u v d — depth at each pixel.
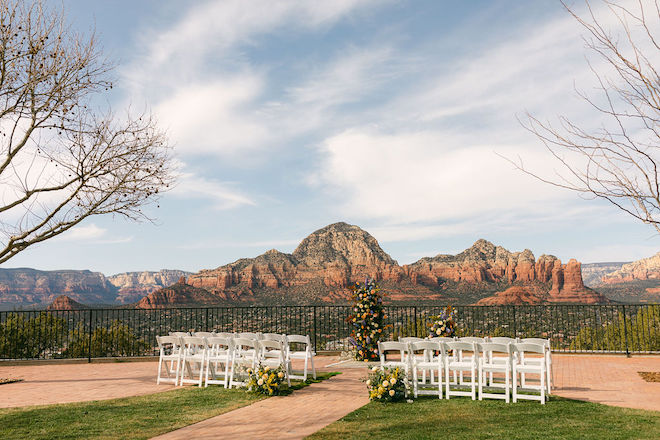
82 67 11.16
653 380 9.80
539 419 6.39
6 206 10.85
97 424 6.47
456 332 11.20
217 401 8.01
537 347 7.49
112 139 11.72
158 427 6.28
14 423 6.57
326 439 5.54
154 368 12.75
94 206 11.45
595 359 13.21
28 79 10.49
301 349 15.00
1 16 9.98
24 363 13.67
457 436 5.58
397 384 7.94
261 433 5.93
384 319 13.54
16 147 10.75
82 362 13.93
